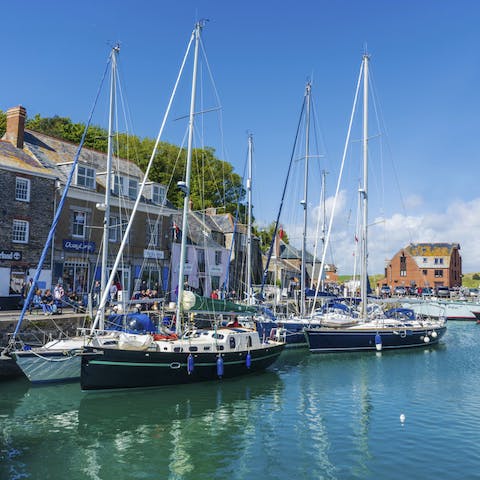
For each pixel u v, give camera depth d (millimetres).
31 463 12219
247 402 17844
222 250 49125
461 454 13023
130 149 57406
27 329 21031
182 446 13484
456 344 33812
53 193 30797
